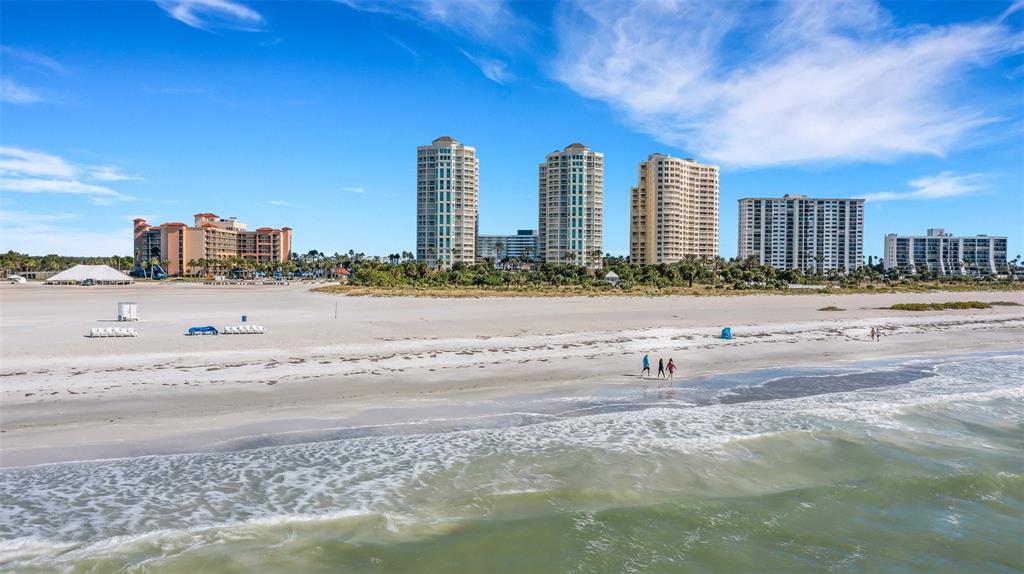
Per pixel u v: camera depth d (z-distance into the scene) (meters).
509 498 16.00
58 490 15.87
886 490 16.94
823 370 34.31
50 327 46.66
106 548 13.03
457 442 20.30
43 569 12.19
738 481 17.44
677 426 22.52
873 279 181.12
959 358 39.44
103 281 161.62
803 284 174.50
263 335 42.50
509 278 135.50
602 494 16.31
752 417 23.88
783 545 13.88
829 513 15.53
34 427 20.72
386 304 78.69
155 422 21.67
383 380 29.23
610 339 44.00
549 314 64.19
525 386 28.86
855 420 23.59
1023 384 30.98
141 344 37.16
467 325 51.59
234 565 12.52
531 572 12.52
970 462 19.20
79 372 28.78
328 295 98.69
